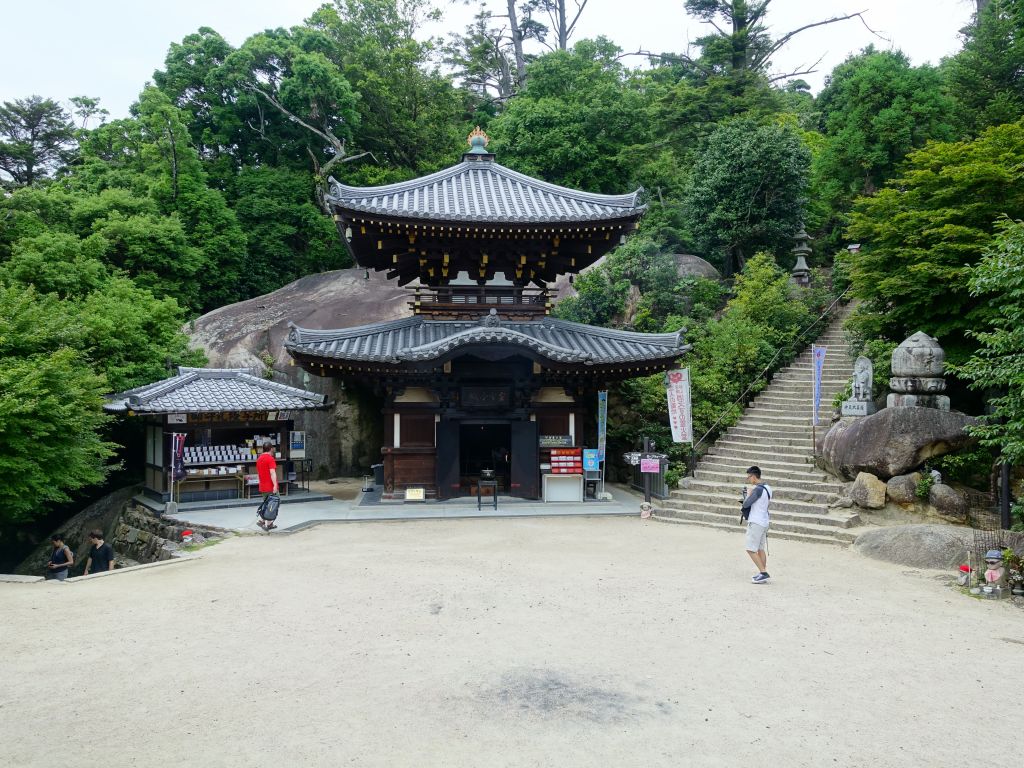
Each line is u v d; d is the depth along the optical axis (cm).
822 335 2475
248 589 1039
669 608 943
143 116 3266
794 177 2730
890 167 2873
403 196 1952
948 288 1552
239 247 3172
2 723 588
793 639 824
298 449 1980
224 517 1645
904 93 2839
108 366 2012
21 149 4188
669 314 2519
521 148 3167
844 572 1159
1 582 1119
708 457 1895
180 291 2884
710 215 2798
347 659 746
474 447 2331
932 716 618
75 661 739
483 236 1864
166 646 788
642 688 673
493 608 940
